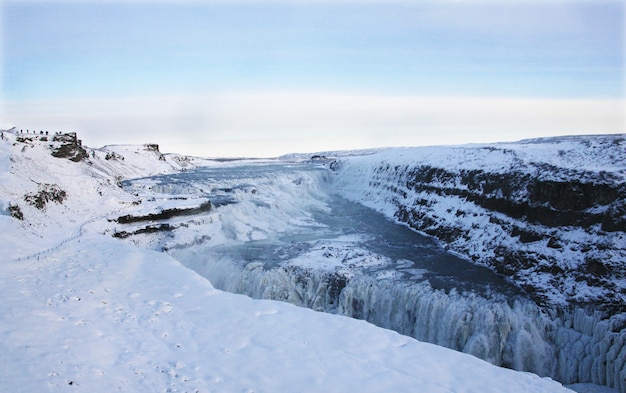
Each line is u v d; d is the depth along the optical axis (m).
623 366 16.81
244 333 12.26
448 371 10.57
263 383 9.79
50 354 9.91
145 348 11.08
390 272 23.44
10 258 17.86
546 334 18.94
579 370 17.75
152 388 9.29
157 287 16.06
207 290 15.98
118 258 19.64
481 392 9.70
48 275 16.33
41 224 23.53
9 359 9.41
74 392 8.62
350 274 22.98
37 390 8.43
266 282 22.91
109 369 9.78
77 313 12.77
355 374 10.27
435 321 19.81
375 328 12.89
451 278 22.75
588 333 18.42
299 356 11.03
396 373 10.36
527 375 10.53
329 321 13.30
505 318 18.80
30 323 11.46
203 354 10.99
